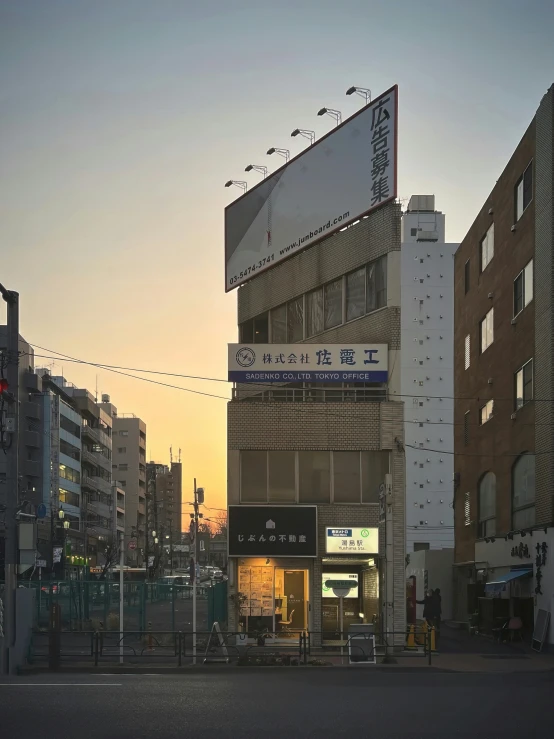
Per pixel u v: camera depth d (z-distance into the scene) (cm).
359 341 3450
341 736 1266
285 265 3953
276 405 3262
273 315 4028
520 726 1373
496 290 4203
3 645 2289
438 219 9675
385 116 3422
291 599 3186
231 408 3269
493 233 4303
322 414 3250
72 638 3241
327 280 3647
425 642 2627
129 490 15325
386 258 3344
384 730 1323
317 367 3306
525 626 3419
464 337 4938
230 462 3231
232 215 4325
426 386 9312
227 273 4322
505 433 3988
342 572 3212
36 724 1339
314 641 3098
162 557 14450
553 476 3253
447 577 5084
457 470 5003
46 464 8994
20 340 8775
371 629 2552
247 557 3173
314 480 3222
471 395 4712
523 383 3741
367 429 3241
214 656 2445
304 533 3150
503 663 2627
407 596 3456
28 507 5519
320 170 3741
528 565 3475
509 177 3997
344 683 2009
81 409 11406
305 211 3806
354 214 3519
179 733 1272
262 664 2455
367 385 3472
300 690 1827
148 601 5297
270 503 3203
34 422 8862
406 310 9400
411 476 9275
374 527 3167
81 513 10806
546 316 3375
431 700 1686
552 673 2386
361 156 3528
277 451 3247
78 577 9075
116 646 2622
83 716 1418
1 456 8150
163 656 2458
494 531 4203
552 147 3338
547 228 3384
